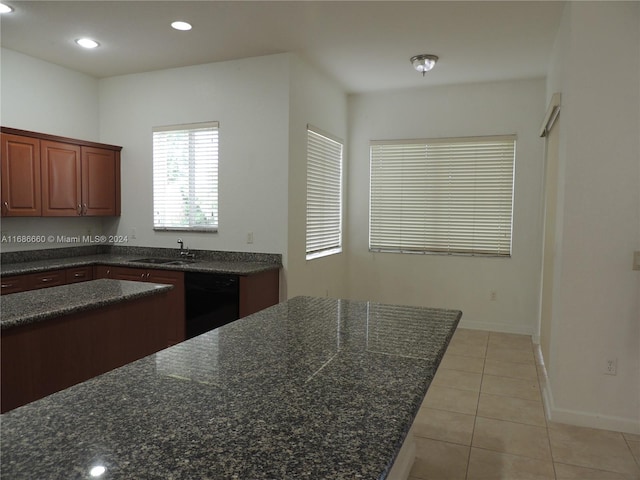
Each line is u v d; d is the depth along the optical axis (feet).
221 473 2.57
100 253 16.26
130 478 2.51
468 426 9.22
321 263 15.89
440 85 16.46
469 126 16.34
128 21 10.91
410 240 17.57
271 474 2.57
